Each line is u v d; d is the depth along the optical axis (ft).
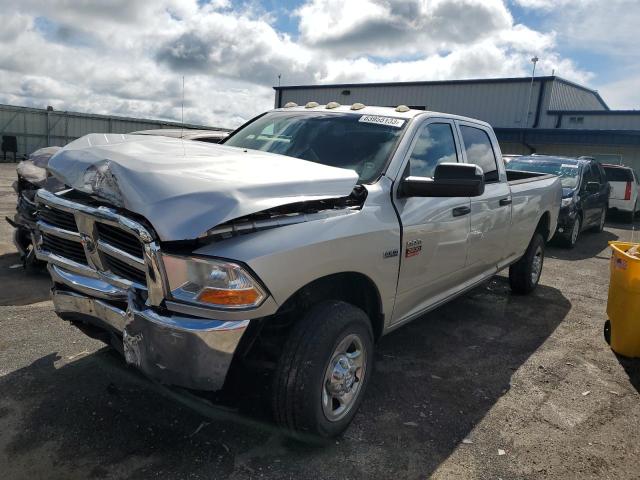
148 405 10.53
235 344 7.91
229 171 8.79
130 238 8.38
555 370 13.58
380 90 102.78
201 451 9.19
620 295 14.46
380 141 11.98
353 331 9.47
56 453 8.91
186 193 7.78
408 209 11.22
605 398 12.14
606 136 75.20
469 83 93.15
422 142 12.54
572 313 18.66
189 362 7.86
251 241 8.00
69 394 10.81
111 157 8.90
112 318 8.93
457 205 13.03
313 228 8.86
